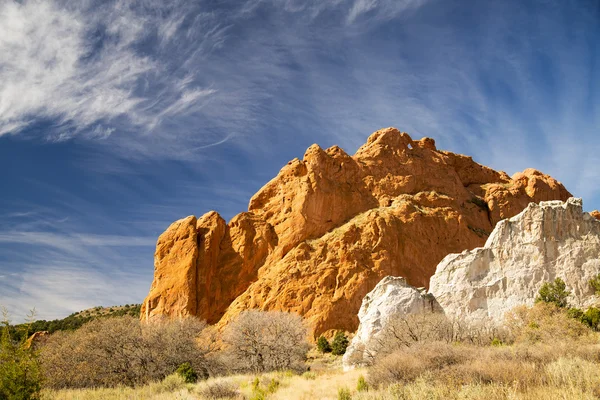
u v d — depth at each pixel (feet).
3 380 52.39
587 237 99.14
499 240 103.14
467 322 92.63
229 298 183.01
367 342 92.73
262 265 186.70
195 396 65.00
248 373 105.60
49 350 106.63
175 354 105.29
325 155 207.10
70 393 74.08
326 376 85.10
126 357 102.06
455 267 103.45
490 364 51.26
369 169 211.41
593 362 50.39
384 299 99.96
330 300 161.38
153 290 184.96
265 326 120.37
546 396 39.17
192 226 196.44
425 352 60.03
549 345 63.62
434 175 219.61
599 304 90.48
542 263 98.32
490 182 246.27
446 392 44.06
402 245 181.27
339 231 184.24
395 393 46.03
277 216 198.18
